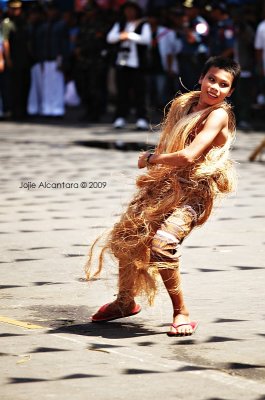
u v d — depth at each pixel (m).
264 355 9.98
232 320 11.31
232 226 17.23
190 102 11.05
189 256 14.76
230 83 10.79
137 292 11.09
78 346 10.30
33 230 16.89
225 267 14.03
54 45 42.00
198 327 11.05
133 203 11.00
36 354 9.99
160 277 11.14
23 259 14.60
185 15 39.19
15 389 8.90
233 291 12.66
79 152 28.97
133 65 35.66
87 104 41.38
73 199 20.34
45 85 43.47
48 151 29.27
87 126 38.66
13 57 42.38
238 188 21.77
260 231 16.77
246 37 36.41
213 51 38.22
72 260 14.49
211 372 9.40
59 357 9.88
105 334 10.81
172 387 8.95
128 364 9.65
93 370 9.45
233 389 8.89
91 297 12.44
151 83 40.50
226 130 10.85
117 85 36.62
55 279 13.36
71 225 17.31
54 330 10.95
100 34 39.41
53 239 16.05
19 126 39.06
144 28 35.22
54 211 18.86
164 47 39.47
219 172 10.73
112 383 9.06
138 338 10.65
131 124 39.03
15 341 10.48
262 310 11.74
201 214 10.82
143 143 31.47
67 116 45.34
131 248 10.80
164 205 10.66
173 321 10.85
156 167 10.88
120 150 29.45
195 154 10.60
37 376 9.27
